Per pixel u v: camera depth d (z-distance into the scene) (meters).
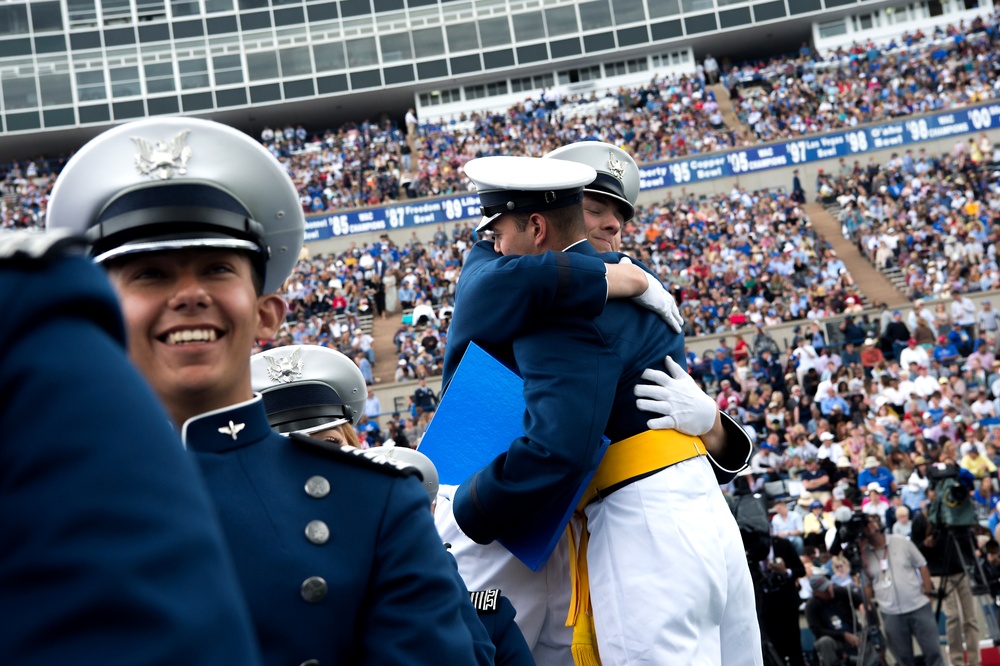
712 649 2.85
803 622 10.47
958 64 40.50
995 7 45.69
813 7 48.03
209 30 49.50
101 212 1.66
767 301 26.64
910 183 32.72
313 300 30.64
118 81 49.00
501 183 3.02
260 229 1.71
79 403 0.78
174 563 0.78
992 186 31.48
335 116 51.53
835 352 22.42
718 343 24.45
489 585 2.97
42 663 0.72
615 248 3.55
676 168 36.84
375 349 28.70
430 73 49.16
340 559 1.56
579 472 2.74
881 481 13.73
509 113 44.62
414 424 21.53
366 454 1.71
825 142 36.50
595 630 2.83
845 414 18.19
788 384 20.12
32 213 42.16
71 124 48.44
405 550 1.60
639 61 49.78
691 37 48.59
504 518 2.74
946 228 28.75
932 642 9.03
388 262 32.69
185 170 1.66
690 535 2.84
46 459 0.76
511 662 2.48
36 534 0.74
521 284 2.81
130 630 0.75
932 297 24.92
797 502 13.69
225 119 50.66
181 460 0.83
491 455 2.89
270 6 49.59
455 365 3.05
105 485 0.77
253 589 1.50
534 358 2.82
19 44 48.59
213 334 1.62
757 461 16.16
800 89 40.81
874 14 48.09
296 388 3.51
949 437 15.73
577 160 3.44
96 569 0.74
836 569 9.38
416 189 39.44
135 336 1.60
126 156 1.66
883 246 28.89
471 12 49.28
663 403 2.93
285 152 43.50
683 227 31.47
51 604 0.73
